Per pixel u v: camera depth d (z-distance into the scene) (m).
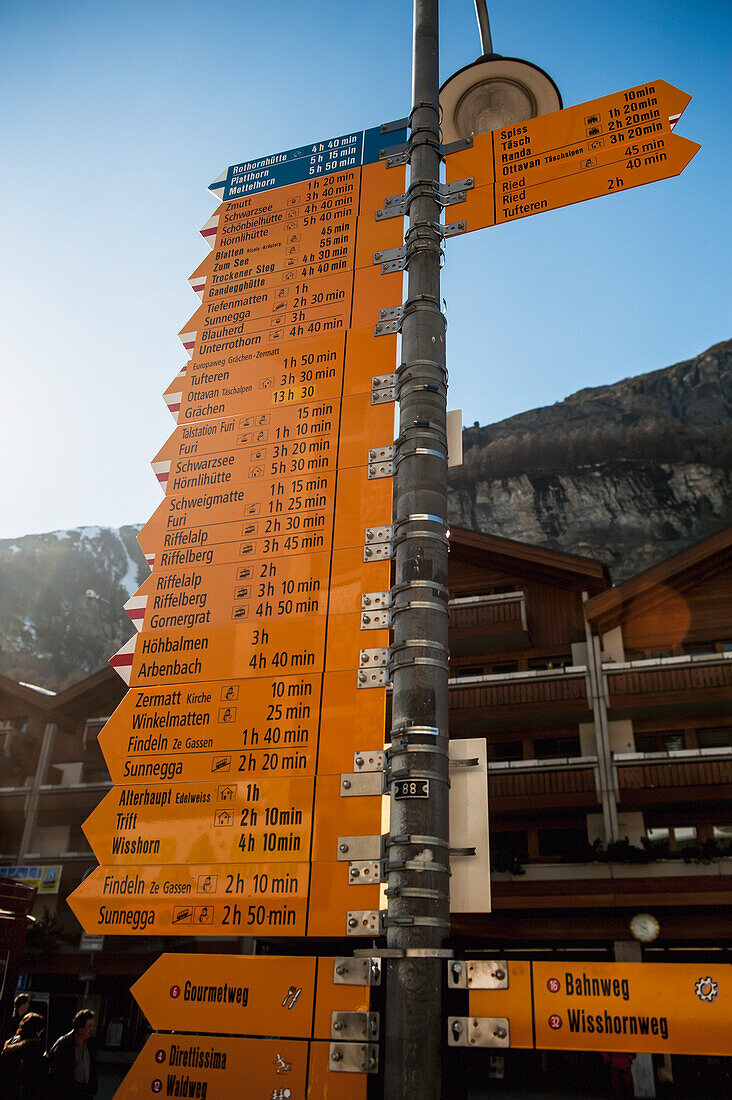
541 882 21.06
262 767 3.67
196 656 4.07
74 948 25.22
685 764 21.94
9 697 31.86
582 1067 21.52
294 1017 3.12
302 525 4.23
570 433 103.69
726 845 20.98
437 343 4.19
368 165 5.42
